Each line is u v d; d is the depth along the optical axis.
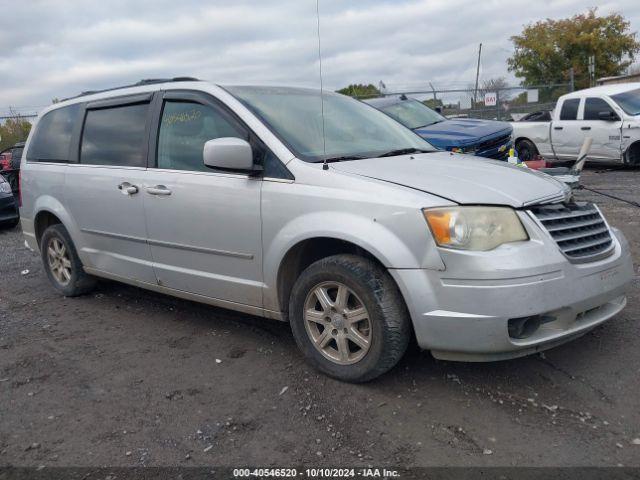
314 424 3.09
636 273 5.27
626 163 11.95
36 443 3.05
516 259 2.98
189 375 3.77
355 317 3.37
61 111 5.57
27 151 5.88
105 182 4.72
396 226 3.14
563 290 3.07
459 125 9.77
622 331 3.99
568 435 2.85
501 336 2.97
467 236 3.01
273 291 3.73
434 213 3.05
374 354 3.28
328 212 3.37
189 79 4.48
